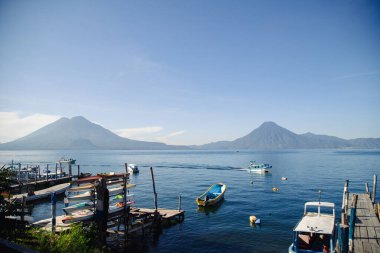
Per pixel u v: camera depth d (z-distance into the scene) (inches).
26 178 2324.1
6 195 498.0
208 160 6929.1
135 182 2716.5
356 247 682.8
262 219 1280.8
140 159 7696.9
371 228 818.8
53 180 2237.9
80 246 618.2
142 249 924.6
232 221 1251.2
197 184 2536.9
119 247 906.7
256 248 933.8
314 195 1902.1
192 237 1040.2
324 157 7608.3
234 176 3191.4
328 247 804.6
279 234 1066.1
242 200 1734.7
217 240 1009.5
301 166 4446.4
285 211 1428.4
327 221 871.1
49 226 861.2
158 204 1647.4
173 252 905.5
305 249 825.5
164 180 2871.6
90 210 906.1
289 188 2218.3
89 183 953.5
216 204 1593.3
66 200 845.8
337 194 1930.4
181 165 5162.4
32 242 490.9
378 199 1695.4
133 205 1614.2
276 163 5285.4
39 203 1658.5
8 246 271.9
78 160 7150.6
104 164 5516.7
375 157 7288.4
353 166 4360.2
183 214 1273.4
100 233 814.5
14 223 467.2
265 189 2182.6
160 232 1096.2
